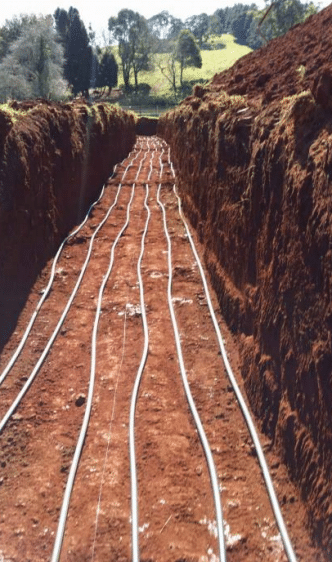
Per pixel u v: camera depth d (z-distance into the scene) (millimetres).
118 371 5312
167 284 7473
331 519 2959
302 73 6086
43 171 8016
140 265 8188
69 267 8062
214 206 7516
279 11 38562
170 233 9805
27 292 6863
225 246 6582
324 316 3344
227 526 3430
